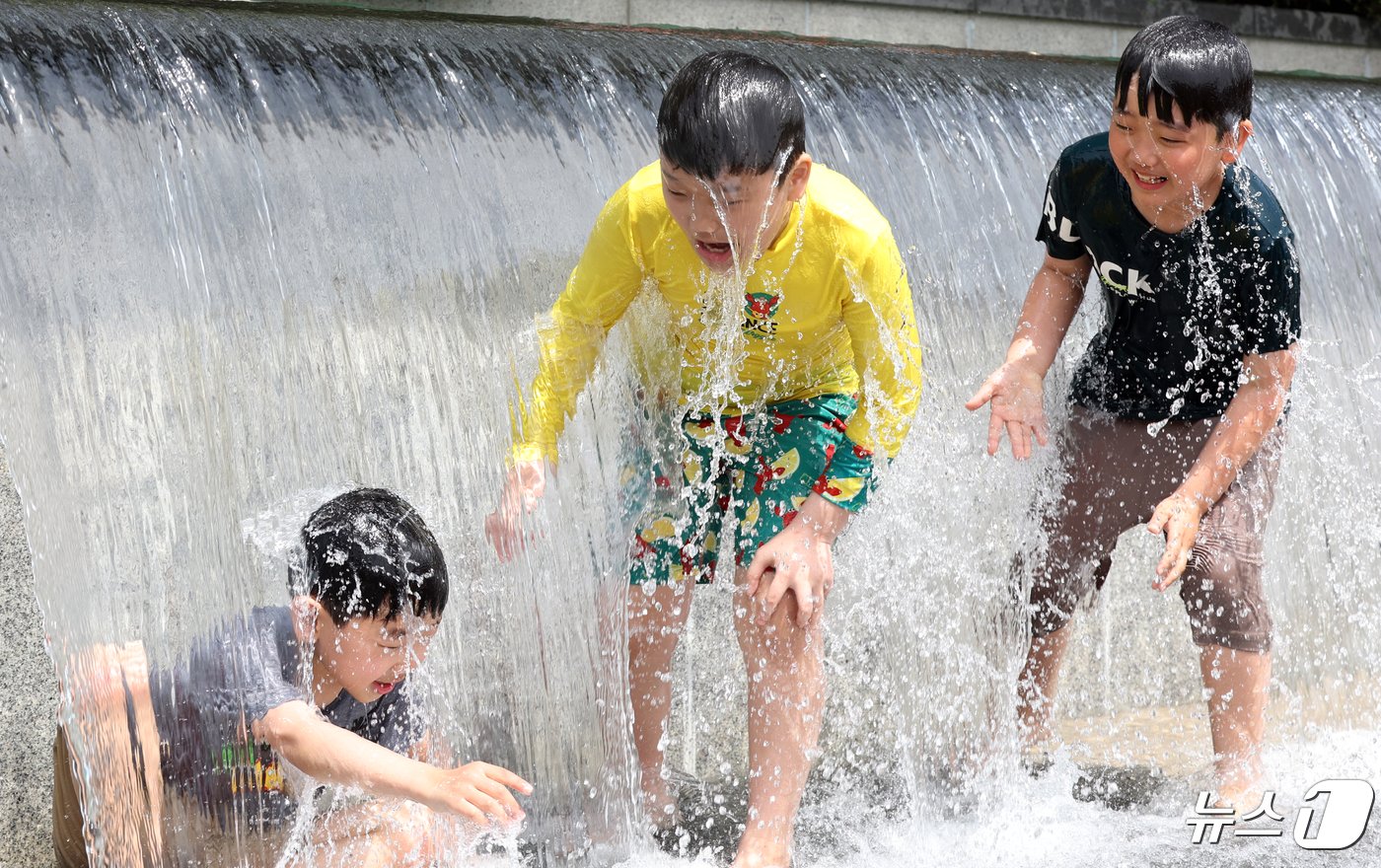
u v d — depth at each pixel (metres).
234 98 3.39
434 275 3.46
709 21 5.80
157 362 3.04
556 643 3.31
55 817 2.86
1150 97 2.89
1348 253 5.00
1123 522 3.56
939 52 5.57
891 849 3.17
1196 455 3.44
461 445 3.41
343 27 4.05
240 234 3.24
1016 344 3.35
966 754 3.64
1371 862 3.04
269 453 3.15
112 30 3.43
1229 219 3.08
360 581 2.75
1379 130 5.43
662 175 2.67
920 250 4.22
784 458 3.08
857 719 3.70
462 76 3.82
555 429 3.14
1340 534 4.56
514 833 3.12
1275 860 3.05
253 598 3.04
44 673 2.86
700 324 3.02
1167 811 3.42
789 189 2.70
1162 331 3.32
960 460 3.86
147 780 2.84
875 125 4.38
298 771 2.79
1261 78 5.61
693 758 3.65
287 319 3.23
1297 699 4.00
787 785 2.96
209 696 2.80
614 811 3.32
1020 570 3.66
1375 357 4.92
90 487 2.90
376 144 3.52
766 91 2.60
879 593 3.70
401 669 2.88
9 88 3.08
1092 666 4.28
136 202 3.12
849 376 3.16
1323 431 4.58
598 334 3.08
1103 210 3.18
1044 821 3.35
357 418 3.28
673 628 3.29
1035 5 6.54
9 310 2.86
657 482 3.24
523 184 3.71
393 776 2.59
